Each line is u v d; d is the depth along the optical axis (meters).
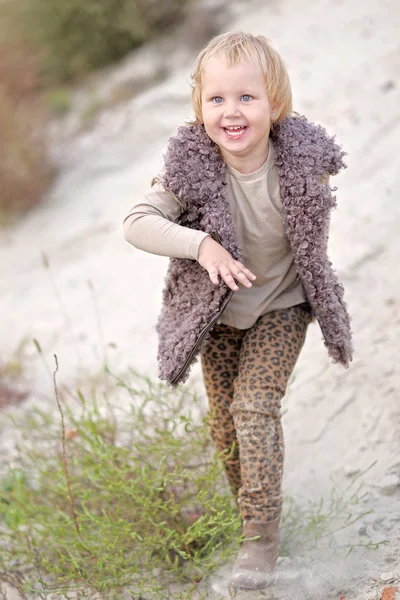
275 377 3.31
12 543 4.08
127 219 3.26
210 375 3.59
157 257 7.31
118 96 10.55
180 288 3.39
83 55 11.49
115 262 7.43
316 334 5.30
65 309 6.94
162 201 3.26
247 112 3.10
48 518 4.14
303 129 3.23
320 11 9.88
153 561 3.66
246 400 3.28
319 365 4.94
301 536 3.72
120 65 11.39
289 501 3.98
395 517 3.67
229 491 3.95
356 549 3.52
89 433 4.49
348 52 8.73
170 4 11.46
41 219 8.86
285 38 9.55
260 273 3.40
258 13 10.55
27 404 5.73
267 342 3.38
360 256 5.79
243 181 3.22
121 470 3.83
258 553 3.29
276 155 3.21
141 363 5.86
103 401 5.36
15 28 11.25
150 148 9.37
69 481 4.02
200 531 3.47
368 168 6.77
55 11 11.33
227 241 3.18
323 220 3.21
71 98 11.08
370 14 9.38
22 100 10.58
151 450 3.83
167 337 3.40
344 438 4.30
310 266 3.28
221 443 3.65
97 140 9.92
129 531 3.64
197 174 3.18
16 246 8.43
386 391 4.51
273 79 3.17
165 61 10.90
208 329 3.25
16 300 7.36
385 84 7.82
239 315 3.44
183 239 3.13
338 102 7.85
